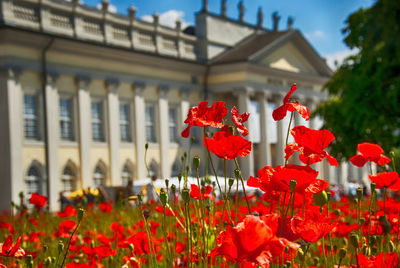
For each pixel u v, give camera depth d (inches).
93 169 1818.4
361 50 1309.1
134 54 1939.0
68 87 1765.5
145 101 2011.6
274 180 103.6
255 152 2357.3
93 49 1814.7
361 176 2736.2
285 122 2418.8
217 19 2327.8
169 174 2050.9
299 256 110.5
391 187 131.3
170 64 2079.2
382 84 1250.0
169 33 2130.9
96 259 181.3
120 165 1902.1
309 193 101.7
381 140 1269.7
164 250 187.5
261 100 2292.1
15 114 1599.4
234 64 2187.5
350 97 1293.1
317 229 93.4
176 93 2124.8
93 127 1859.0
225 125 120.4
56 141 1699.1
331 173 2518.5
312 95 2564.0
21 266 167.8
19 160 1600.6
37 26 1685.5
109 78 1881.2
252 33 2458.2
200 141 2135.8
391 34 1142.3
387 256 107.7
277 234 94.0
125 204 371.2
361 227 145.7
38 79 1675.7
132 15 1985.7
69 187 1745.8
